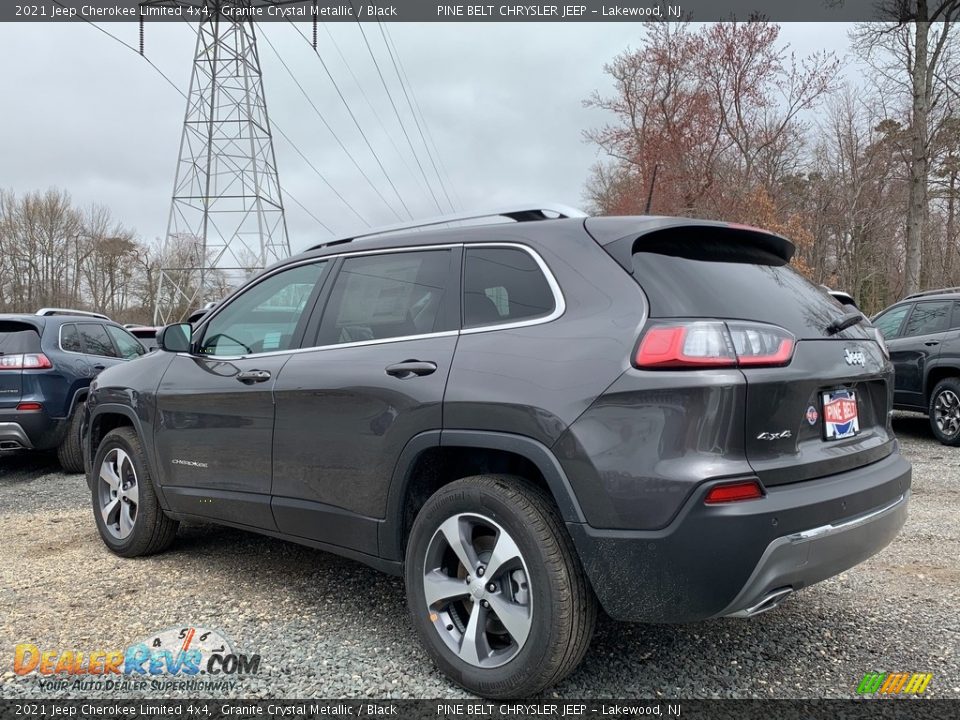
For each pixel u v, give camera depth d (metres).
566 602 2.39
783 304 2.68
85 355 7.44
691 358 2.26
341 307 3.30
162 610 3.43
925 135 16.70
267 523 3.45
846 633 3.12
